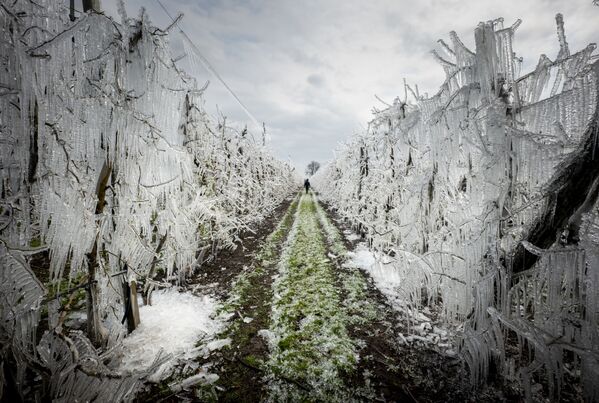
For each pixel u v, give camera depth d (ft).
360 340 9.62
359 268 17.29
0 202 5.75
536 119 7.09
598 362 5.37
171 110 9.48
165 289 13.50
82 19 6.23
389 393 7.30
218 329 10.18
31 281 5.95
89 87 7.09
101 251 8.10
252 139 27.78
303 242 23.95
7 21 5.50
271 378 7.80
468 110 7.84
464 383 7.61
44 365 6.23
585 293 5.91
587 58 6.40
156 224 11.16
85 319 9.79
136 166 8.61
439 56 9.07
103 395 5.96
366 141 25.96
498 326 7.00
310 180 171.53
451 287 8.81
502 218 6.97
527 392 6.41
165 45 8.75
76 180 7.14
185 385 7.39
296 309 11.88
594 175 5.51
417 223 11.89
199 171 14.21
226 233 17.97
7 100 5.78
